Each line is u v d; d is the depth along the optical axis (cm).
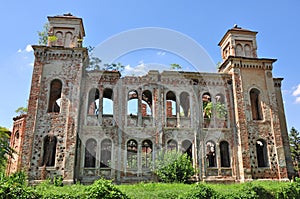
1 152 1838
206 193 1188
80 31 2320
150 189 1296
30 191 1009
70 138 1866
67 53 2078
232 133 2175
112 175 1859
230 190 1308
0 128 1959
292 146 4241
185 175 1706
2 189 963
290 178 2192
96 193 1012
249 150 2103
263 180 2023
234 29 2527
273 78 2492
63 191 1084
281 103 2441
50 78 2016
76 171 1850
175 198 1145
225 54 2656
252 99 2400
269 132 2198
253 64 2358
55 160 1825
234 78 2283
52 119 1917
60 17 2238
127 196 1062
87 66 2106
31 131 1864
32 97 1942
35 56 2053
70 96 1978
